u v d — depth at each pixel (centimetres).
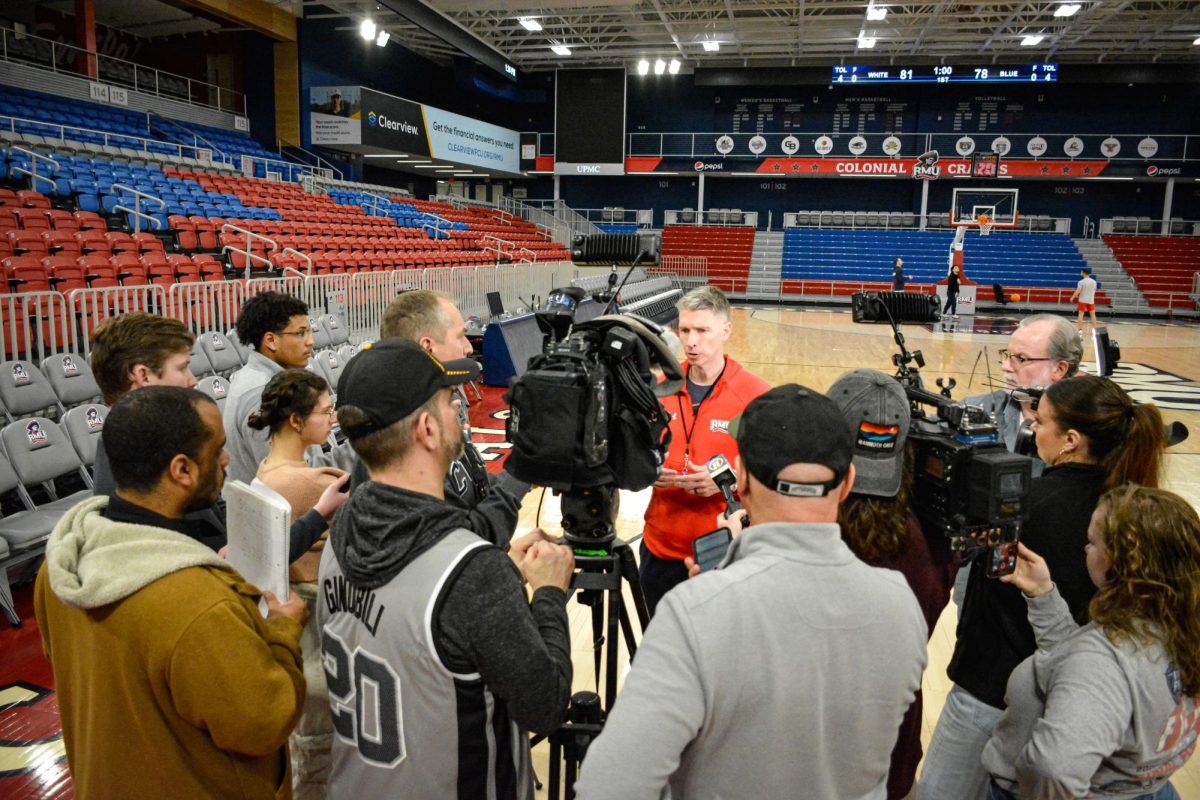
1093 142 2352
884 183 2533
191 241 1086
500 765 127
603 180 2695
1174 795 145
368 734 124
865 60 2336
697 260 2405
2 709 287
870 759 115
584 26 1975
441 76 2498
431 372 129
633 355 151
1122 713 132
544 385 143
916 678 117
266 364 251
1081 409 170
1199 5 1783
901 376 198
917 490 159
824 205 2580
